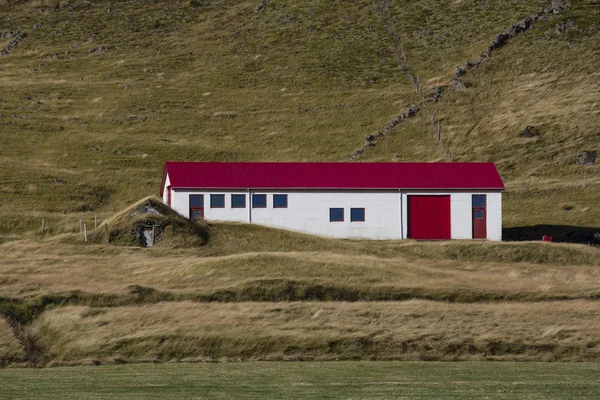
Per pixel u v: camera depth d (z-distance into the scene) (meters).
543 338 182.62
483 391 141.25
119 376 156.12
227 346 178.12
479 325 190.75
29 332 188.00
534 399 135.00
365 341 180.00
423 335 183.12
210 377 154.38
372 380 151.25
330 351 177.38
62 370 164.00
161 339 180.12
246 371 160.50
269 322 190.12
